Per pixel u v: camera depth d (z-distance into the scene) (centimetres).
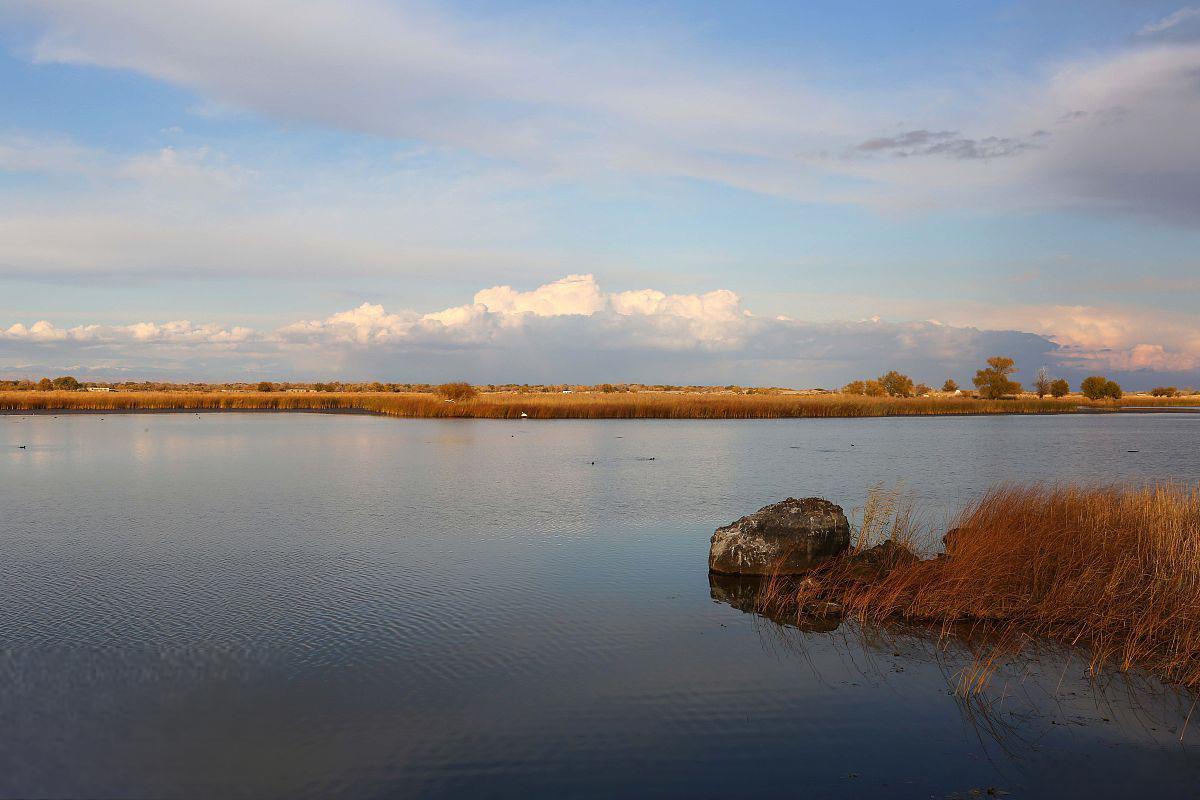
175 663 1035
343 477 2889
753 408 7625
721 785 753
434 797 728
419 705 919
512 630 1174
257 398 8675
